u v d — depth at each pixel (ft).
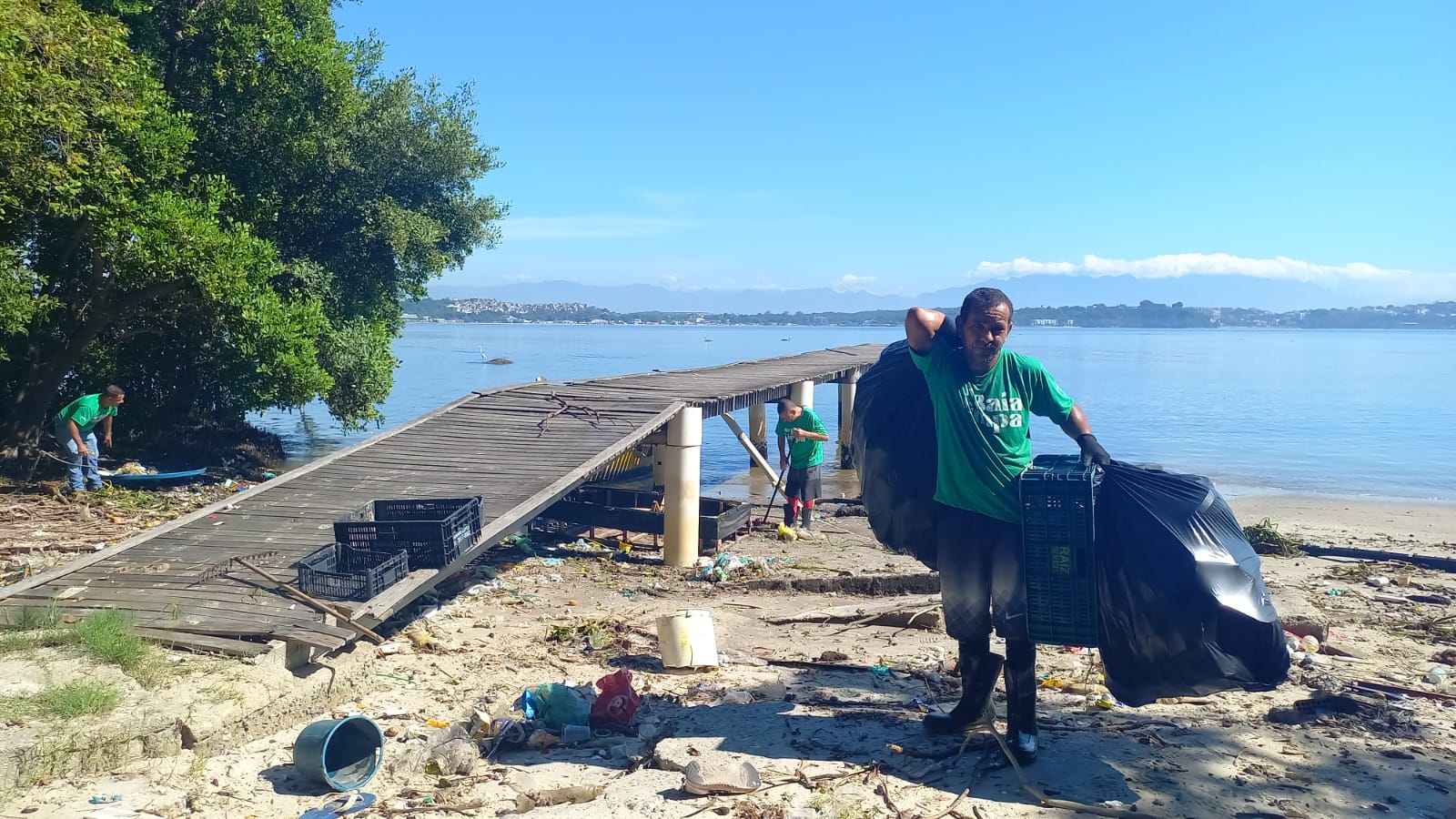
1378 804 16.78
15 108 39.52
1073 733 20.38
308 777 17.95
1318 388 189.37
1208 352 407.44
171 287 52.39
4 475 51.85
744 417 127.75
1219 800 16.92
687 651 26.32
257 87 62.64
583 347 422.82
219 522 30.68
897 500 18.88
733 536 48.11
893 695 23.94
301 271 68.59
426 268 77.66
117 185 47.91
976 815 16.26
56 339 56.49
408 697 23.56
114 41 44.93
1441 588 39.01
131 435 67.82
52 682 18.76
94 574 26.16
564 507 44.60
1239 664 16.14
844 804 16.67
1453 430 113.80
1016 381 17.43
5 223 46.19
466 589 35.22
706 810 16.63
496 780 18.60
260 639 22.00
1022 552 17.17
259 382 61.46
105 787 16.84
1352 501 68.39
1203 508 16.61
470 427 43.06
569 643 29.22
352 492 34.01
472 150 81.15
